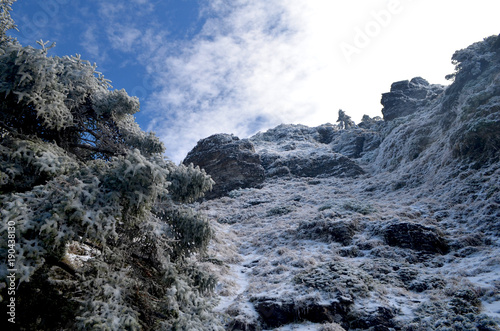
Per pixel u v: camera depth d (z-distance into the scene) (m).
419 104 39.28
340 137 47.56
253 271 12.98
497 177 15.57
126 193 4.77
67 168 5.23
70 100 5.96
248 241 18.12
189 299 5.18
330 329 7.91
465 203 15.70
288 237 16.94
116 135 7.01
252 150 39.50
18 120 5.60
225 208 27.09
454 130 21.36
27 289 4.83
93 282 4.62
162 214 6.04
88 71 6.05
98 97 6.43
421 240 13.17
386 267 11.52
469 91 22.97
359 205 19.06
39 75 4.84
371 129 44.94
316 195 27.12
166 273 5.33
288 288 10.10
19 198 4.16
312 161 37.59
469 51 25.08
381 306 8.66
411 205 18.30
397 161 29.08
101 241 4.50
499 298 8.30
